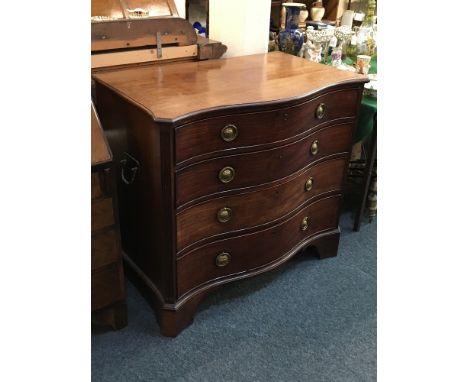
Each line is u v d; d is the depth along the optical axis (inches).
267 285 76.8
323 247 82.4
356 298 74.6
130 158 61.0
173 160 53.4
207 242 63.4
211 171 58.5
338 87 67.3
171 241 58.8
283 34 88.4
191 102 55.5
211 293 74.0
